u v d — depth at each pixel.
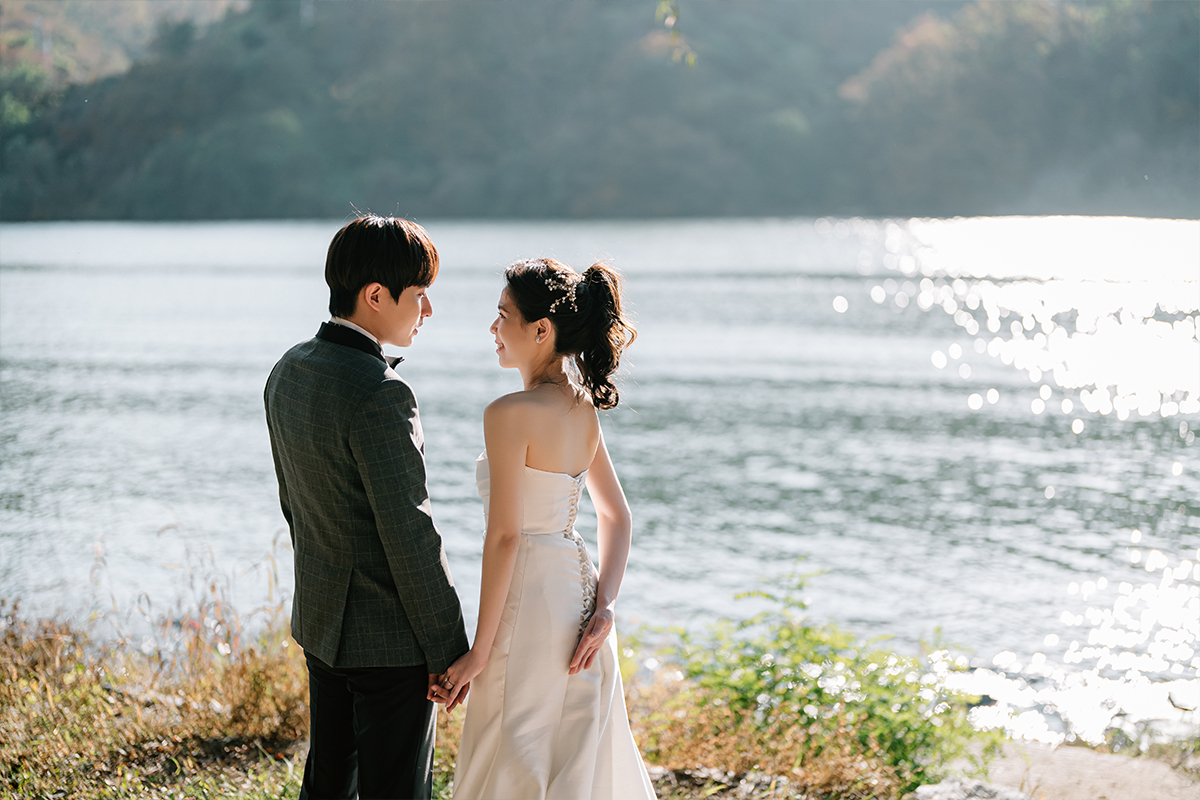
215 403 18.31
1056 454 14.50
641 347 27.20
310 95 96.06
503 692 2.39
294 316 32.06
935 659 5.12
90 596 7.30
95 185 76.81
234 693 3.87
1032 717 5.36
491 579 2.35
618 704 2.54
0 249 52.31
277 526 10.19
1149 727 4.98
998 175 84.25
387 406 2.19
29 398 18.45
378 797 2.31
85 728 3.58
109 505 11.01
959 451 15.02
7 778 3.24
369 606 2.27
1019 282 37.44
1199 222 45.03
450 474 13.29
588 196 96.81
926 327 30.03
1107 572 9.02
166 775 3.38
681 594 8.66
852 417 17.98
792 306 36.56
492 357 25.11
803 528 11.09
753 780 3.39
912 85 90.44
